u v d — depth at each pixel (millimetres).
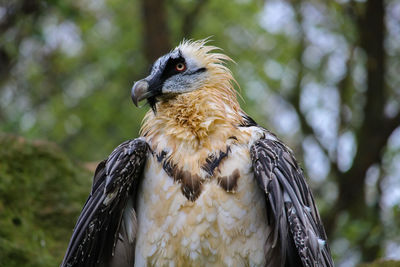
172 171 5961
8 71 16688
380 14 15211
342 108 18000
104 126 19156
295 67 19344
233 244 5828
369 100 15562
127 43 19188
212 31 19984
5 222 8906
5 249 8555
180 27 18547
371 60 15383
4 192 9133
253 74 19969
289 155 6145
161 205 5926
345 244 15789
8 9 15125
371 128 15516
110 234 6180
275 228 5707
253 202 5902
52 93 19094
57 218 9328
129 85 19234
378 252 15172
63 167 9695
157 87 6629
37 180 9469
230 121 6266
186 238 5820
